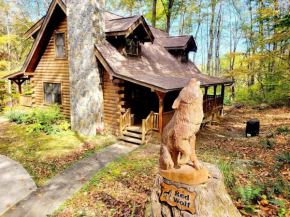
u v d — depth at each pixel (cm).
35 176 738
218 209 370
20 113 1395
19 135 1138
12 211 559
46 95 1440
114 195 601
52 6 1173
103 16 1119
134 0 2523
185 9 2698
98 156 889
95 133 1142
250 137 1068
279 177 571
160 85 926
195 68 1856
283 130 1060
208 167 442
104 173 734
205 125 1408
